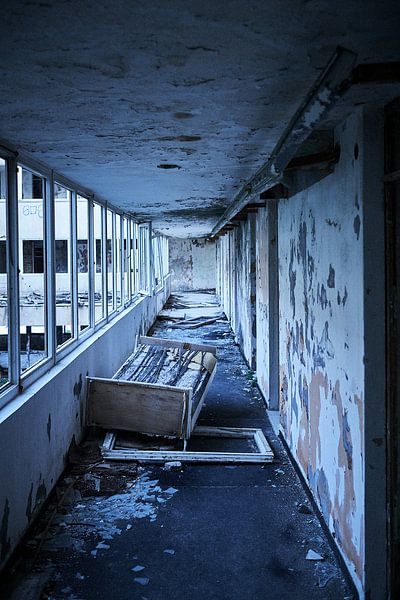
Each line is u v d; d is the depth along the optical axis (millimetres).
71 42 1666
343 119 2662
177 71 1938
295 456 4207
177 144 3219
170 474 4160
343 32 1622
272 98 2277
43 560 2967
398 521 2447
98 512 3539
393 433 2426
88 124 2719
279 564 2928
